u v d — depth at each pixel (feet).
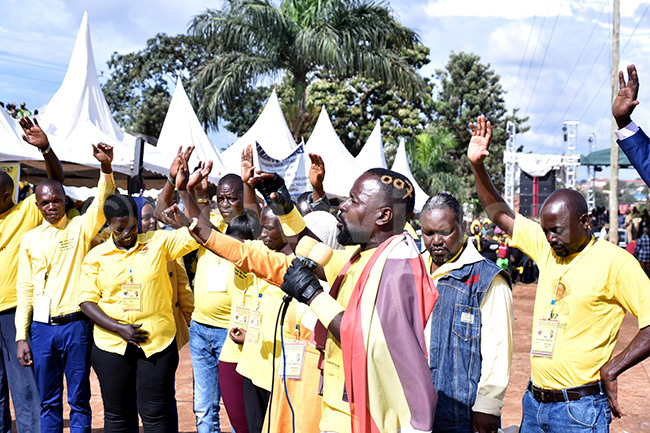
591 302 9.70
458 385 9.61
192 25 62.34
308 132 64.23
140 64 110.22
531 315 39.70
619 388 22.43
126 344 12.81
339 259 8.46
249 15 60.64
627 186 159.22
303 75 63.72
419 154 92.53
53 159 15.39
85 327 14.24
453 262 10.03
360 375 6.50
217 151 37.99
